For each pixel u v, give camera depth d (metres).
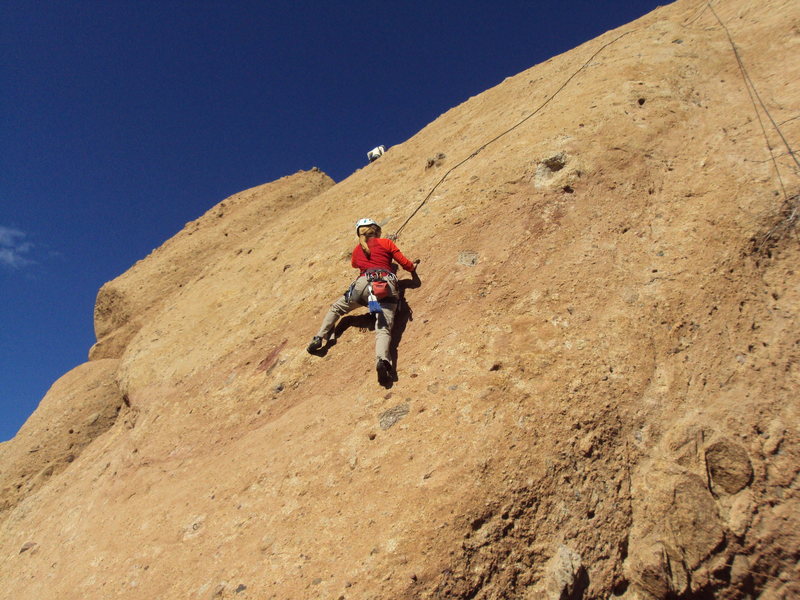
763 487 3.49
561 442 3.61
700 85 6.12
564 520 3.39
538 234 4.95
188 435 5.39
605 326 4.21
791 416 3.64
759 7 6.98
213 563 3.79
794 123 5.00
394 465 3.73
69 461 8.59
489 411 3.78
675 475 3.60
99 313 11.47
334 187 9.73
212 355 6.32
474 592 3.07
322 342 5.16
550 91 7.21
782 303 4.11
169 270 11.23
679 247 4.63
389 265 4.88
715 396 3.85
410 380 4.30
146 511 4.78
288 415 4.79
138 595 3.91
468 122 8.45
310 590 3.23
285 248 7.96
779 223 4.43
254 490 4.21
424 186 6.68
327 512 3.69
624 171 5.27
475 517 3.27
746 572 3.37
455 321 4.58
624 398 3.85
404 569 3.10
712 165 5.16
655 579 3.31
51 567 4.99
